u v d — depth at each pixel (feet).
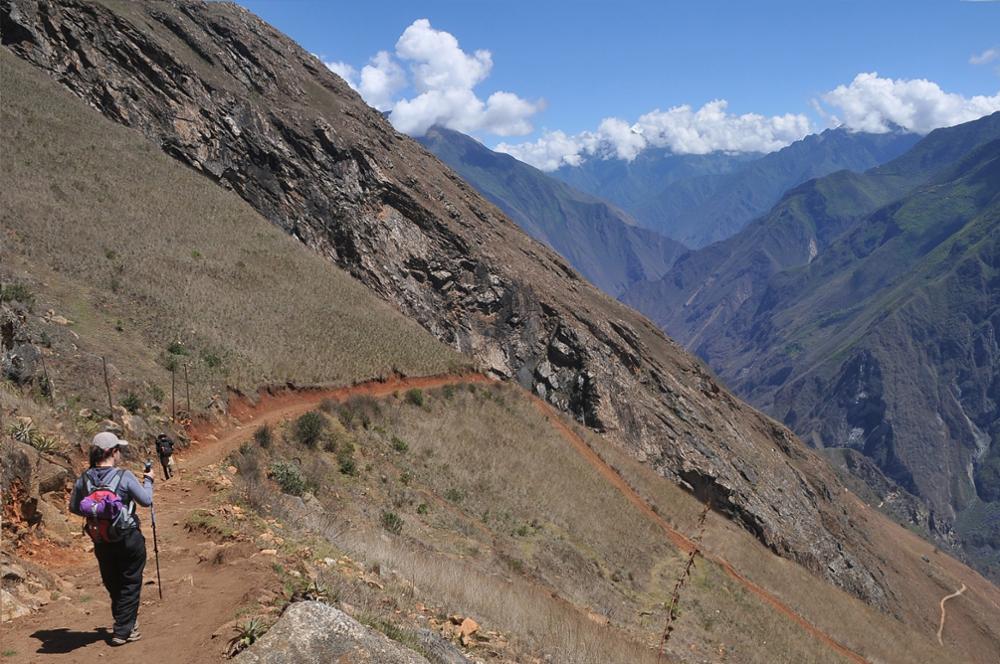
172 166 178.29
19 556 30.73
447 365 168.04
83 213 128.16
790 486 280.92
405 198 238.48
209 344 104.12
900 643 176.45
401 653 21.13
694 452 231.91
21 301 81.56
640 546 125.29
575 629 48.80
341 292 172.86
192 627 24.38
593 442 188.65
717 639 88.99
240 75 232.73
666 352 308.19
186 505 48.70
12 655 21.45
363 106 300.61
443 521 86.38
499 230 295.89
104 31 197.16
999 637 307.17
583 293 300.81
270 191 209.67
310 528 50.47
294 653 19.76
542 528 106.63
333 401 107.34
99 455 23.30
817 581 194.70
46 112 159.94
